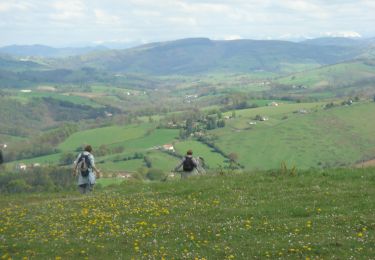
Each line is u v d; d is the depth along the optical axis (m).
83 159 27.64
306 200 20.80
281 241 15.30
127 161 147.75
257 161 140.38
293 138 160.75
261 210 19.56
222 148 155.62
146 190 26.64
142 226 18.31
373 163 33.00
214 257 14.20
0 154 32.62
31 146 178.25
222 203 21.53
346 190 22.19
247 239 15.83
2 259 14.75
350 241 14.82
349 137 158.00
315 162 136.25
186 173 31.02
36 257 14.84
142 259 14.24
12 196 29.08
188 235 16.70
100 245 15.88
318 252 14.10
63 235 17.47
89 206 22.86
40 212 22.16
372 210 18.27
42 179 94.56
